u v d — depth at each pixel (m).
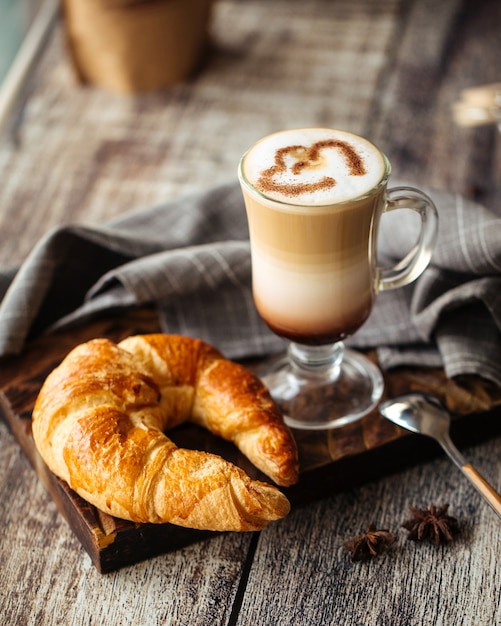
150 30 1.13
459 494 0.72
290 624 0.66
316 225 0.68
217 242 0.87
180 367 0.72
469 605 0.67
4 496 0.74
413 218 0.80
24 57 1.12
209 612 0.67
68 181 1.04
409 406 0.74
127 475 0.66
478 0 1.34
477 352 0.76
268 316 0.74
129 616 0.67
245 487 0.66
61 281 0.83
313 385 0.77
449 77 1.17
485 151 1.05
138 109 1.14
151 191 1.02
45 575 0.69
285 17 1.33
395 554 0.69
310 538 0.70
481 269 0.77
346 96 1.14
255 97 1.15
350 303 0.72
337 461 0.71
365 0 1.36
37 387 0.76
